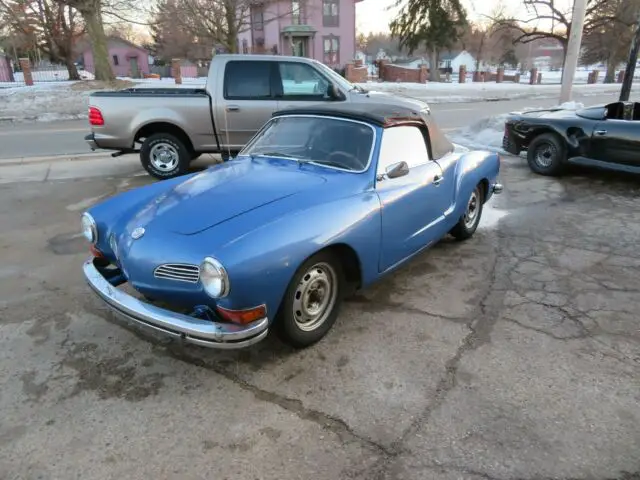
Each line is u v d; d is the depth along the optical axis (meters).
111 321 3.53
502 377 2.89
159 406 2.67
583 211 6.09
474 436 2.44
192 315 2.71
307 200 3.07
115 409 2.65
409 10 37.31
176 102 7.09
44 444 2.41
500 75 41.69
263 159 3.87
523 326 3.45
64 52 28.73
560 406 2.65
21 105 17.47
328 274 3.16
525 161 8.98
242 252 2.56
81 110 16.78
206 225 2.82
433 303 3.79
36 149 10.07
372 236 3.30
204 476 2.22
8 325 3.46
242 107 7.11
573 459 2.30
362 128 3.68
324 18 40.75
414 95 24.50
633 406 2.65
